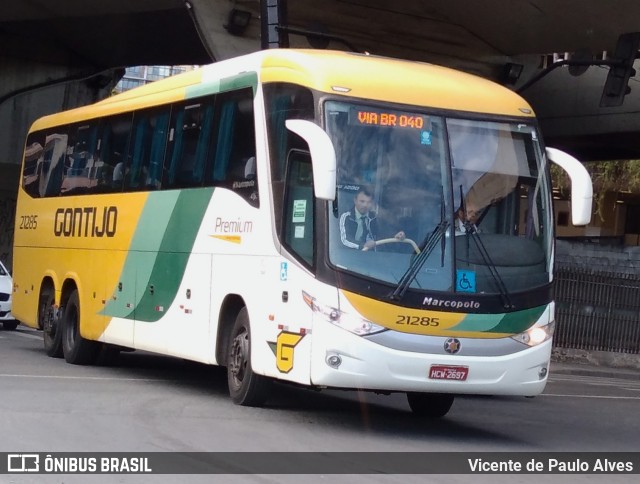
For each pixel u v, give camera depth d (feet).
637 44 60.44
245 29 72.33
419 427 36.50
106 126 50.67
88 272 50.03
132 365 52.95
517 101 35.91
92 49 111.34
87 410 34.45
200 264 39.55
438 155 33.45
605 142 98.12
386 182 32.60
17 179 112.68
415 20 77.77
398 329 31.58
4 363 49.39
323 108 32.63
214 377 48.91
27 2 94.99
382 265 31.81
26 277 58.39
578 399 54.54
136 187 46.14
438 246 32.45
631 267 93.35
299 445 30.14
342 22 76.95
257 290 35.17
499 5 72.43
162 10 93.71
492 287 32.81
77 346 50.85
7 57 108.47
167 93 44.65
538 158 35.17
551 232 34.73
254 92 36.83
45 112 114.52
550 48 80.43
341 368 31.27
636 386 70.23
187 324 40.16
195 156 41.14
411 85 34.14
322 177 30.68
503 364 32.71
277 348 33.55
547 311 33.88
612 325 83.05
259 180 35.65
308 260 32.40
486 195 33.68
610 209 156.25
